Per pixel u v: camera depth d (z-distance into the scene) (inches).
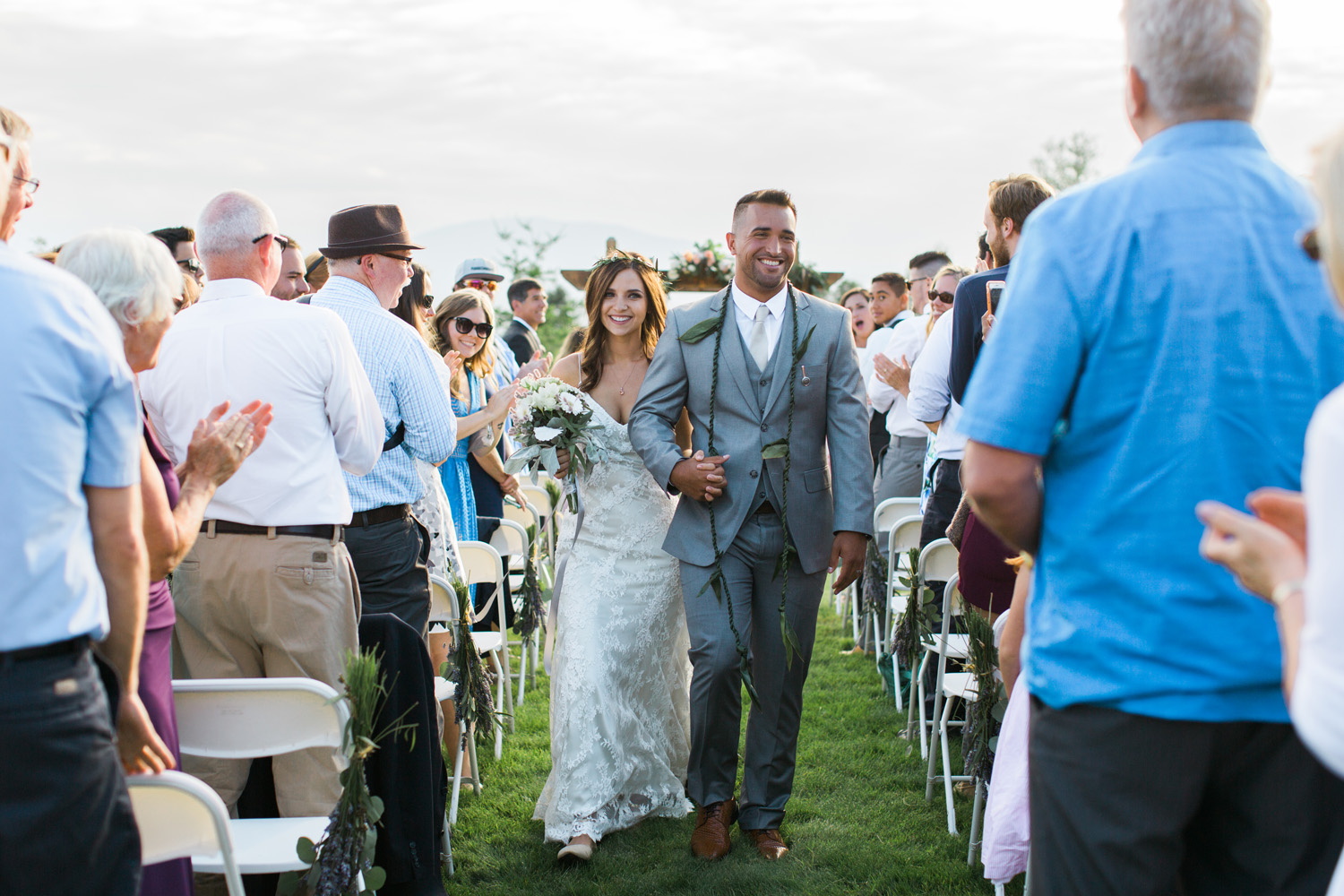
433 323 215.2
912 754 186.4
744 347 144.0
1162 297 61.5
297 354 115.9
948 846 149.1
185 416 116.9
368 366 142.3
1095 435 63.7
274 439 114.7
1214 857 66.7
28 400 62.1
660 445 143.8
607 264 161.9
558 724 152.7
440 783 133.0
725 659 141.9
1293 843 62.1
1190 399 60.8
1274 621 60.0
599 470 158.9
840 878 140.8
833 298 530.9
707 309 147.5
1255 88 64.7
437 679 164.4
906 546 210.2
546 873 142.9
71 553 64.4
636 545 157.6
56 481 63.3
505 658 200.1
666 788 159.8
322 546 116.0
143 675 86.0
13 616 61.6
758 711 150.5
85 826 64.5
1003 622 127.4
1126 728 62.5
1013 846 106.4
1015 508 65.2
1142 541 61.7
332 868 87.2
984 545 137.1
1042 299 63.3
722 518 143.1
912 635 167.9
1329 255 45.2
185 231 178.1
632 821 154.4
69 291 65.7
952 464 178.5
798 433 144.5
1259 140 64.7
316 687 91.0
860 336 374.0
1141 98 67.4
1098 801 63.6
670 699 162.7
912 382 182.1
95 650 71.7
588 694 150.9
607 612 155.1
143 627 74.4
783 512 143.6
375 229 147.5
